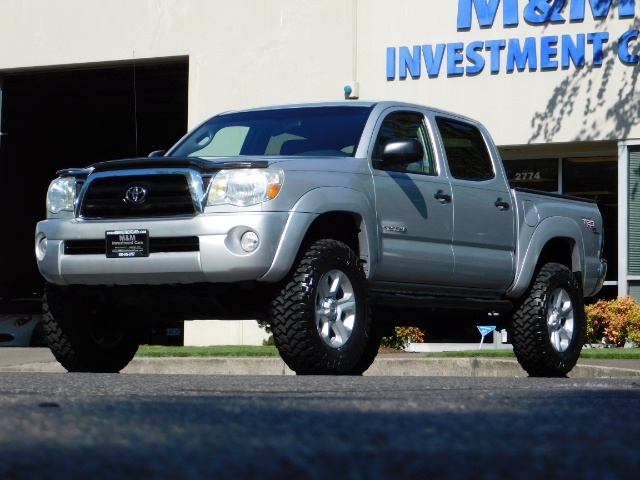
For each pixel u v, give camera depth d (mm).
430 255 8977
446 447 2543
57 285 8570
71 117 27766
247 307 8195
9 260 27609
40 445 2518
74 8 20547
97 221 8102
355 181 8352
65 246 8266
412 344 18438
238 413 3516
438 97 18172
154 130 28891
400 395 4656
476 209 9523
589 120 17359
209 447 2516
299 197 7832
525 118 17688
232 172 7758
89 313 8906
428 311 9672
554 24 17562
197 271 7691
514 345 10180
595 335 16359
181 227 7742
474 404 3994
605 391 5227
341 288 8102
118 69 21109
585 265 10773
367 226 8344
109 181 8109
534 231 10094
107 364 9156
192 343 19031
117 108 26500
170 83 23109
